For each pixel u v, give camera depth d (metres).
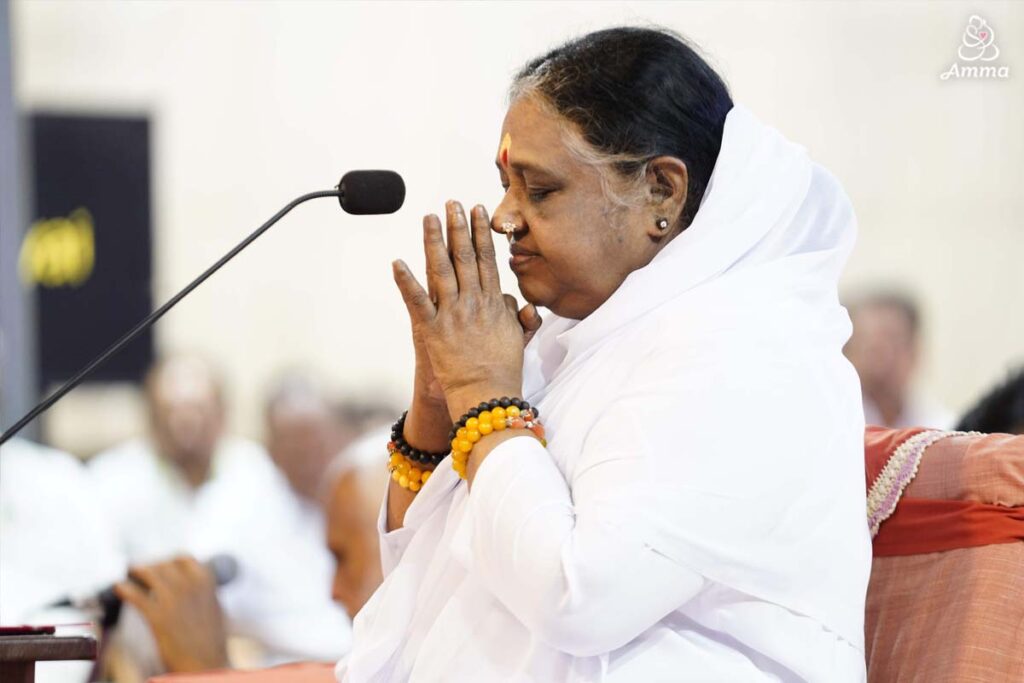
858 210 14.59
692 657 4.84
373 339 14.81
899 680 5.61
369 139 14.55
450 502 5.57
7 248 12.98
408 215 14.63
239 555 10.95
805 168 5.43
